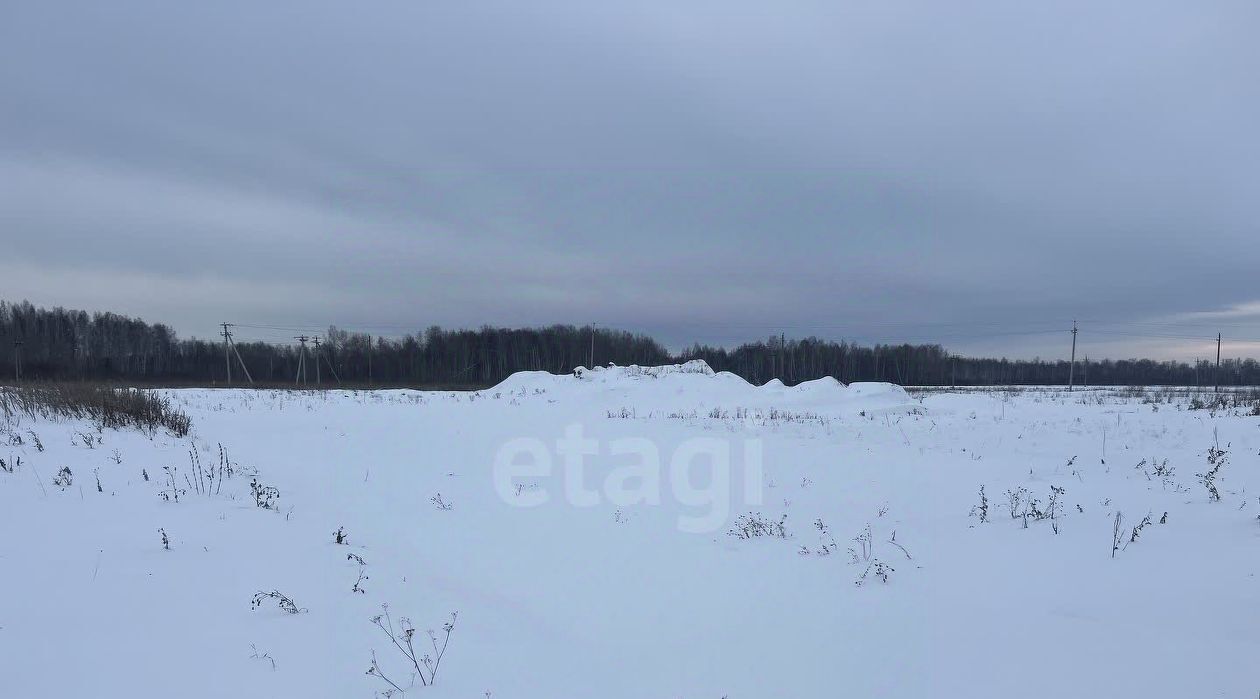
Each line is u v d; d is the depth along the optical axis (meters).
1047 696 3.49
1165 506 7.97
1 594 4.19
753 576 5.96
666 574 6.05
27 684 3.17
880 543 6.91
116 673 3.36
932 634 4.44
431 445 14.48
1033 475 10.73
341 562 5.66
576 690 3.65
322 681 3.51
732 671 3.96
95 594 4.34
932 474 11.05
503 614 4.85
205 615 4.20
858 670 3.93
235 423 18.02
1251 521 6.85
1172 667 3.73
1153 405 20.88
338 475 10.71
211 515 6.70
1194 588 4.96
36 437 9.38
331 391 36.53
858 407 21.50
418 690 3.50
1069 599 4.93
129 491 7.31
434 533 7.35
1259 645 3.96
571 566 6.28
